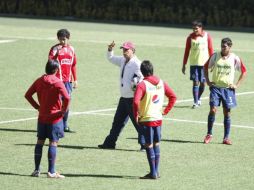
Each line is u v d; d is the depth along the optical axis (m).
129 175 36.22
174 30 115.44
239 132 47.25
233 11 126.19
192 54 56.62
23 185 34.00
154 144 35.69
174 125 49.06
